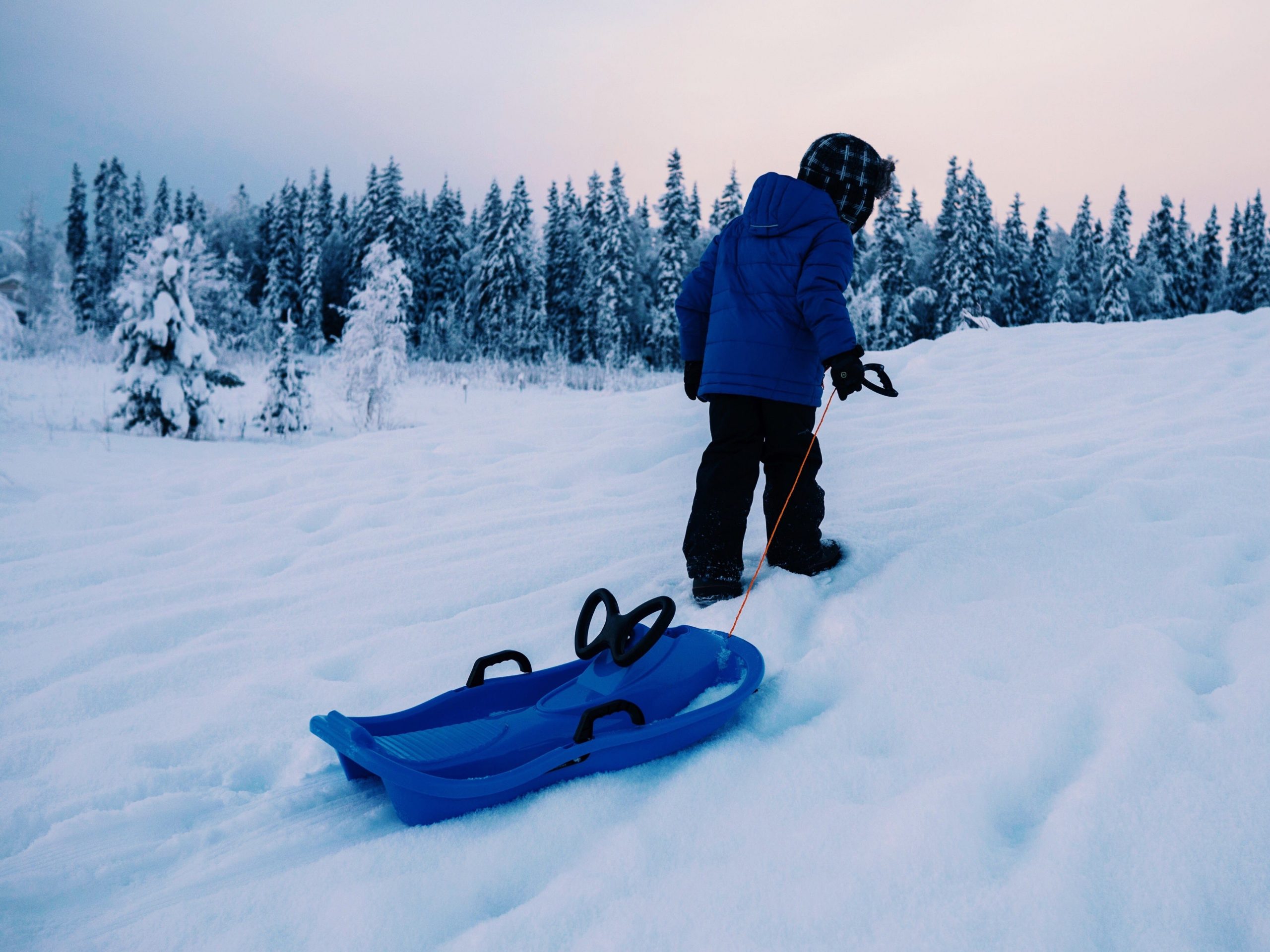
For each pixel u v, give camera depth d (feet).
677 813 6.29
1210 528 11.10
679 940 4.92
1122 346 25.81
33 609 12.14
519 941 5.01
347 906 5.51
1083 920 4.77
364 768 7.05
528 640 10.19
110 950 5.31
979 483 14.03
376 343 47.06
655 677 7.61
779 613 9.75
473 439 22.85
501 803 6.64
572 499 16.35
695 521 10.55
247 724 8.38
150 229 183.32
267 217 196.44
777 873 5.44
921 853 5.38
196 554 14.67
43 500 18.97
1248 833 5.37
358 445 23.30
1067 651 8.30
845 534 12.31
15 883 6.01
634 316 152.05
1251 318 28.07
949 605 9.66
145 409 38.32
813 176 10.70
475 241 179.32
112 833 6.63
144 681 9.48
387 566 13.03
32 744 8.05
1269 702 6.68
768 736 7.52
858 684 8.09
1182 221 171.94
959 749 6.77
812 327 9.64
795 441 10.53
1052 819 5.66
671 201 143.23
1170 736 6.41
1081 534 11.10
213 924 5.47
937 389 23.13
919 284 146.61
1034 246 168.45
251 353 89.71
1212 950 4.59
